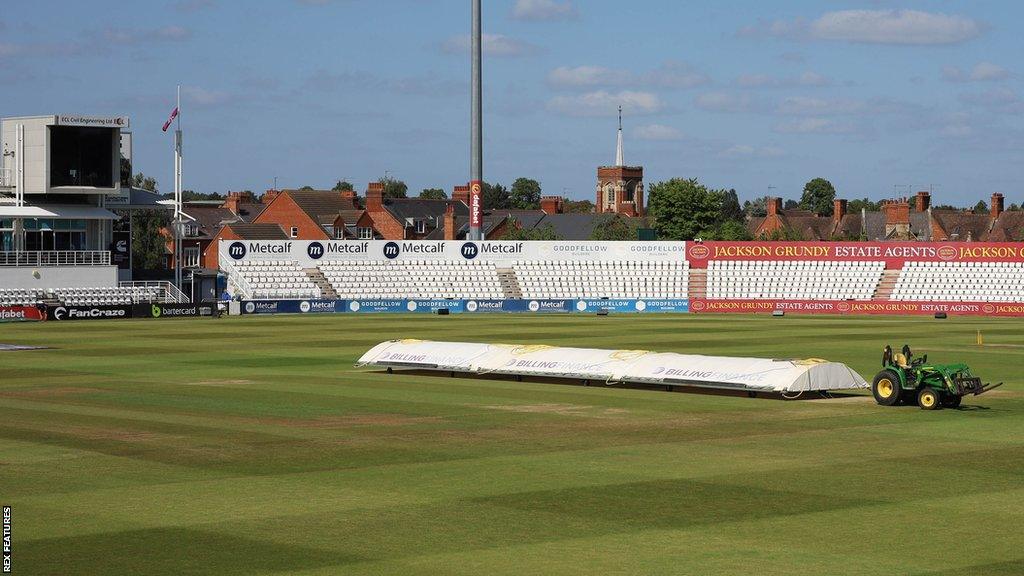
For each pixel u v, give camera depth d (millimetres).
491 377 43781
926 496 22031
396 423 31547
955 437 29328
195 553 17938
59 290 92875
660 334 70938
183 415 33125
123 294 95312
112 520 20016
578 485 23016
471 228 109312
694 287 108688
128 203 107750
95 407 34969
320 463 25375
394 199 169875
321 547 18312
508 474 24156
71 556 17766
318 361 51500
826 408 34969
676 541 18688
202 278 107750
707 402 36344
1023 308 99062
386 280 107000
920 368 35562
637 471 24500
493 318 91250
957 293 103625
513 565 17344
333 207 156750
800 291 107062
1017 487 22891
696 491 22438
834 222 175625
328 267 106125
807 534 19141
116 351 56969
